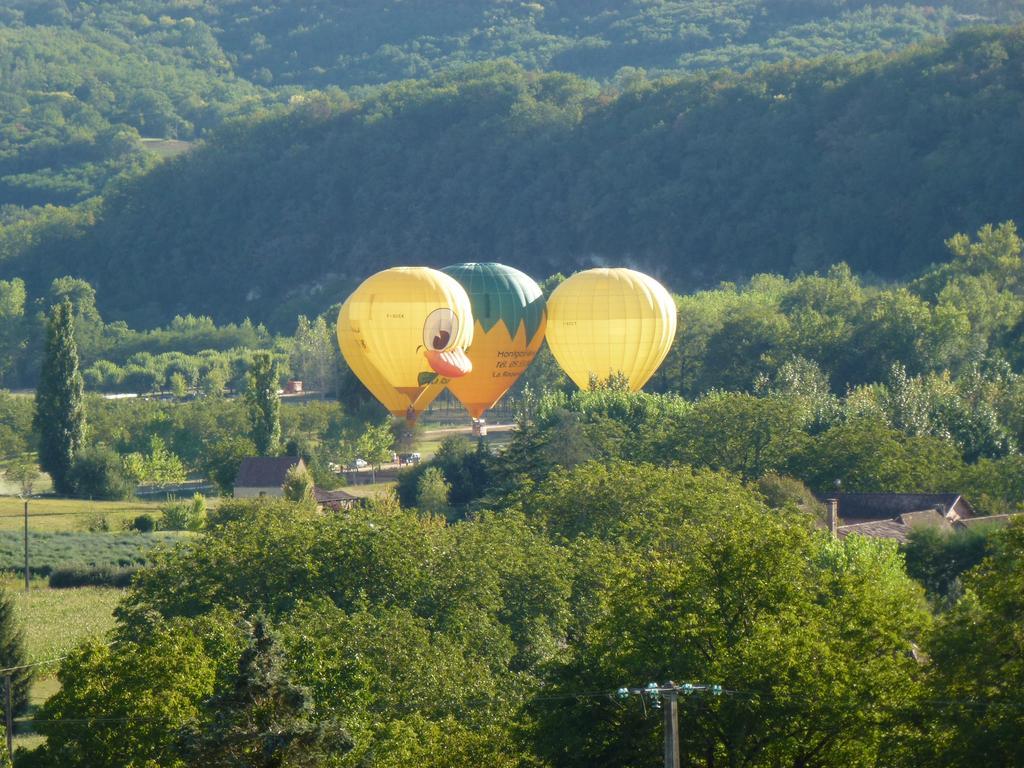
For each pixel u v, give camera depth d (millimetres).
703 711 71000
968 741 65500
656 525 120875
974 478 168125
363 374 188250
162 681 78500
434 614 105250
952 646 69625
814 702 69000
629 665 73188
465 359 185625
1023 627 68875
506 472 185250
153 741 76125
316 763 64000
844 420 194625
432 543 112562
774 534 77812
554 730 72750
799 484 153750
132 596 110625
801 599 75625
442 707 84938
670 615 75250
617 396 195875
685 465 160875
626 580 79312
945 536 129375
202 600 106625
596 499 135000
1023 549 71875
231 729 63906
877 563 110250
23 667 111625
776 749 71250
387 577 107625
